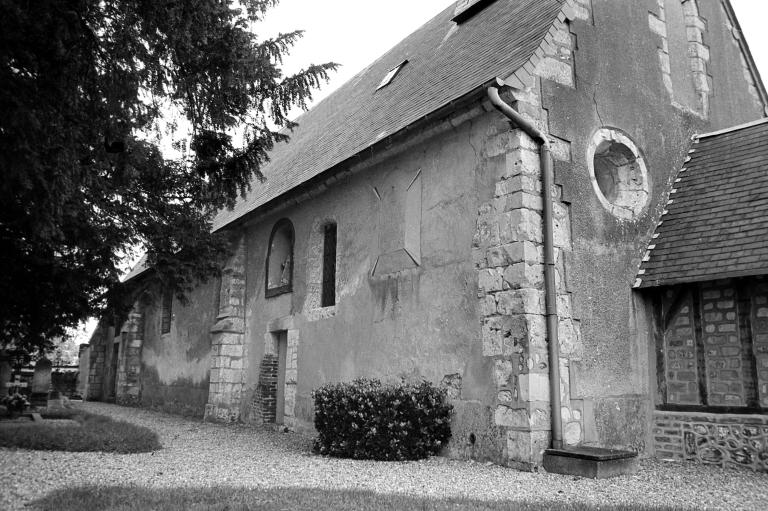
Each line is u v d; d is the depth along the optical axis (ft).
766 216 25.96
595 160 30.68
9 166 17.57
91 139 21.53
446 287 27.78
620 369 26.76
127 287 31.81
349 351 33.71
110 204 28.37
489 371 25.09
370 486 20.13
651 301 28.22
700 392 26.27
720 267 25.40
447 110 27.14
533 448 22.98
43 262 27.68
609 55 30.07
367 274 33.09
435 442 26.20
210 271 32.96
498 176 26.02
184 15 19.77
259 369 43.42
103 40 19.39
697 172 31.04
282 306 41.42
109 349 76.84
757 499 18.75
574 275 25.94
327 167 36.19
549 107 26.78
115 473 22.29
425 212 29.60
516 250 24.70
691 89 34.37
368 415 26.23
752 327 25.11
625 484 20.70
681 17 35.19
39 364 45.11
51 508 16.19
